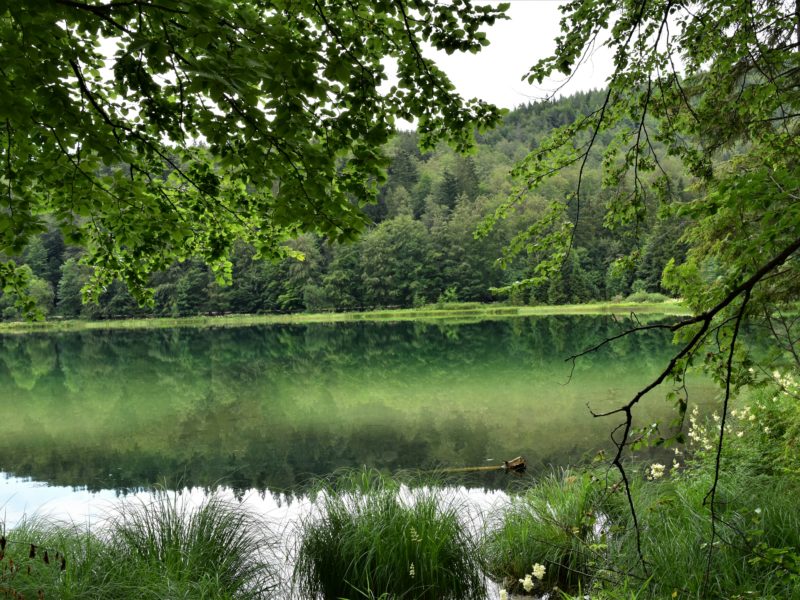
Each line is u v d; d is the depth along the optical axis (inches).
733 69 182.2
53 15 82.1
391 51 119.0
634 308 1893.5
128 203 141.7
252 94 83.8
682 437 80.7
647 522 168.9
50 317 2493.8
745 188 73.4
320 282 2625.5
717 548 139.8
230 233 198.4
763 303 105.7
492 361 821.9
